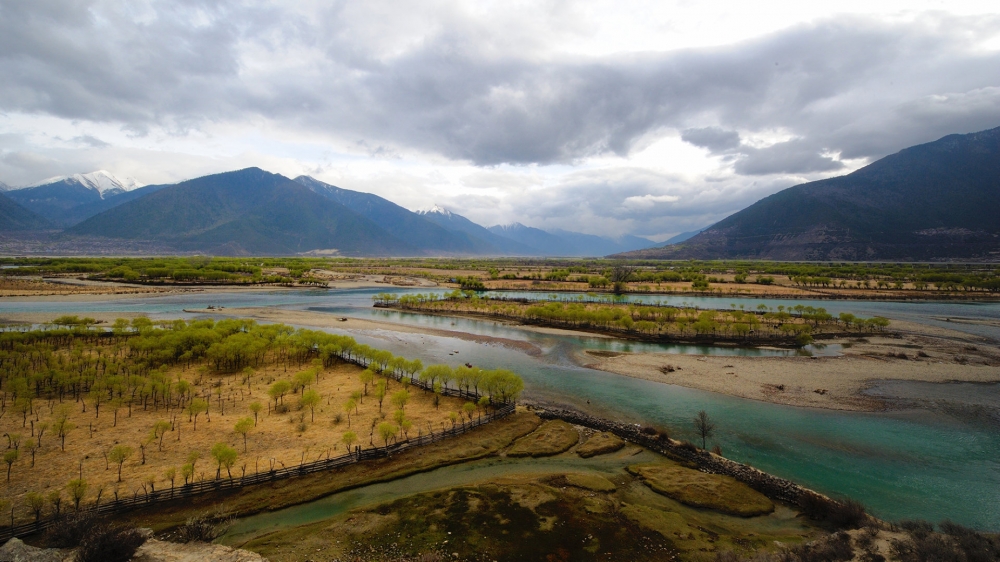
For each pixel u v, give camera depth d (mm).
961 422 52719
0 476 35844
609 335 104000
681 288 194500
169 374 63656
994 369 73875
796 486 37156
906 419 53500
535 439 46938
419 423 49281
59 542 27656
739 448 45781
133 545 27328
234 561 27344
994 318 125000
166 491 34312
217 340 73750
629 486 38469
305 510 34594
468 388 58156
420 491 37375
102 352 71188
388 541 30531
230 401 54000
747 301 162750
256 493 35906
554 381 67875
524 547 30094
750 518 34188
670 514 34156
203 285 197000
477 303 141875
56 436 42969
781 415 54562
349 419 49781
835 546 29125
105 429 44969
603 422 50875
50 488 34594
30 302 135250
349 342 74812
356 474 39250
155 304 140375
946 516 34656
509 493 36594
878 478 40188
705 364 77500
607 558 29188
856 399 60125
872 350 88062
